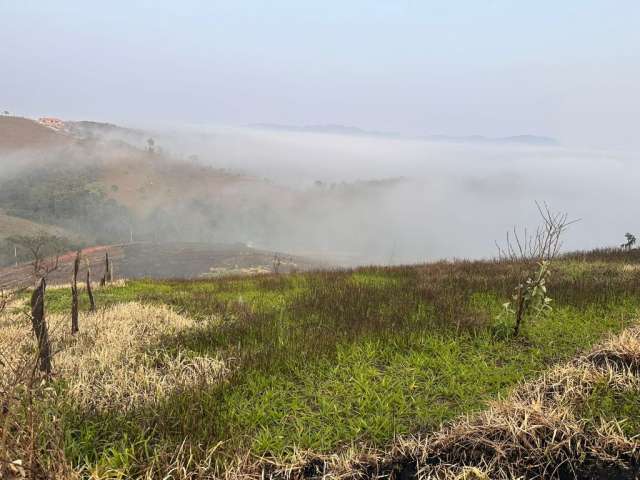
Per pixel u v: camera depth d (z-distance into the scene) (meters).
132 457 3.87
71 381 5.36
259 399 5.02
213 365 5.88
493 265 13.26
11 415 3.82
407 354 6.16
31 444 3.46
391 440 4.20
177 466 3.73
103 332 7.69
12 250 75.06
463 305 8.26
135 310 9.44
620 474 3.53
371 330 6.91
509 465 3.71
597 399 4.33
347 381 5.40
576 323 6.89
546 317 7.19
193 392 4.96
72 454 3.92
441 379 5.40
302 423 4.52
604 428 3.88
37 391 4.63
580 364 5.06
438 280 11.16
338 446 4.20
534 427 3.95
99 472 3.70
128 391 5.25
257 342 6.99
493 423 4.10
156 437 4.28
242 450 4.02
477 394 4.95
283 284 12.56
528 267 11.60
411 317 7.67
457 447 3.98
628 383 4.47
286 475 3.82
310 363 5.86
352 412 4.72
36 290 5.37
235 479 3.71
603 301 7.82
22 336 7.13
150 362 6.20
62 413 4.51
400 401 4.82
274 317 8.37
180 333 7.42
